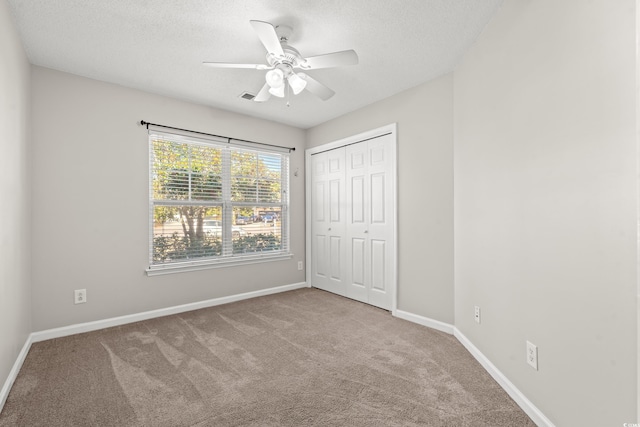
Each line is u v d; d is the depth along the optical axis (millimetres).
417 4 1821
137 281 2955
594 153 1161
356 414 1558
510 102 1749
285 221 4176
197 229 3373
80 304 2652
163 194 3135
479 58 2131
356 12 1888
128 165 2902
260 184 3910
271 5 1819
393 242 3176
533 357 1530
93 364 2070
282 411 1581
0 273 1644
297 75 2143
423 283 2867
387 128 3195
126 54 2355
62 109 2578
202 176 3398
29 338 2348
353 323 2891
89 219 2699
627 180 1023
